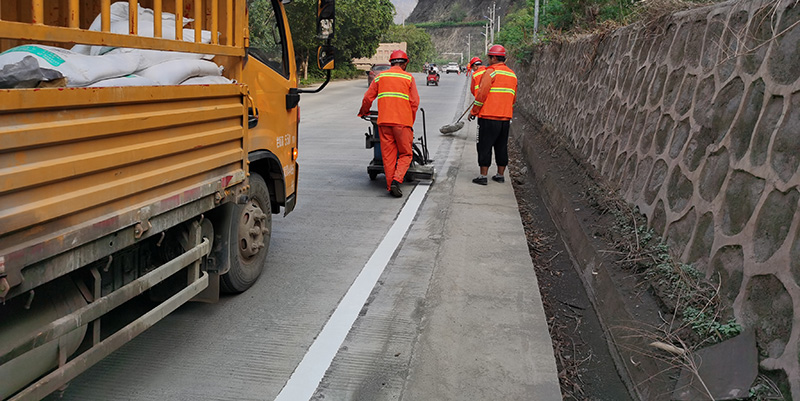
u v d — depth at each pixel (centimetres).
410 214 745
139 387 350
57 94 237
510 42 2606
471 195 827
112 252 282
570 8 1596
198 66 362
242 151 414
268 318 444
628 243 521
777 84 392
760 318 328
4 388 246
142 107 293
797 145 350
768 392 291
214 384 354
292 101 530
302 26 3369
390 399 339
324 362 380
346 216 733
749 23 457
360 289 502
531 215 821
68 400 334
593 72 1036
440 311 444
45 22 375
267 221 508
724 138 446
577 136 1010
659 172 559
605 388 386
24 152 226
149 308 417
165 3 445
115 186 278
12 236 223
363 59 6575
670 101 592
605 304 472
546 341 399
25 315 257
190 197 345
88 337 294
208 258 421
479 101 855
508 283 500
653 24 719
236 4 394
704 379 321
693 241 440
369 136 913
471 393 336
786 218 338
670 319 392
